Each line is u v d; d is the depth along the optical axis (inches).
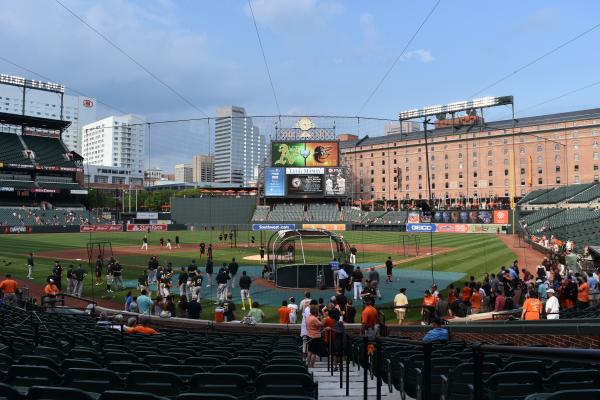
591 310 628.4
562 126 3811.5
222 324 673.6
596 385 189.5
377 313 590.2
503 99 3031.5
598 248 1151.0
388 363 335.0
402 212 3627.0
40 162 3661.4
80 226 3265.3
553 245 1604.3
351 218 3659.0
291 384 234.7
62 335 433.1
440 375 249.6
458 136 4281.5
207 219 3870.6
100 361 298.7
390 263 1175.6
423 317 730.2
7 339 370.0
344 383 385.4
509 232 3041.3
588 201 2888.8
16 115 3609.7
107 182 5895.7
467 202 4200.3
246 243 2410.2
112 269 1047.0
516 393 195.6
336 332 496.4
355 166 5108.3
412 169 4643.2
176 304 935.7
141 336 483.5
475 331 491.5
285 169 3472.0
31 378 218.4
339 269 1043.3
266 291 1082.1
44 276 1263.5
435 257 1695.4
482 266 1428.4
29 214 3363.7
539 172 3895.2
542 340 394.3
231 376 222.7
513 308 793.6
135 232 3400.6
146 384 211.9
